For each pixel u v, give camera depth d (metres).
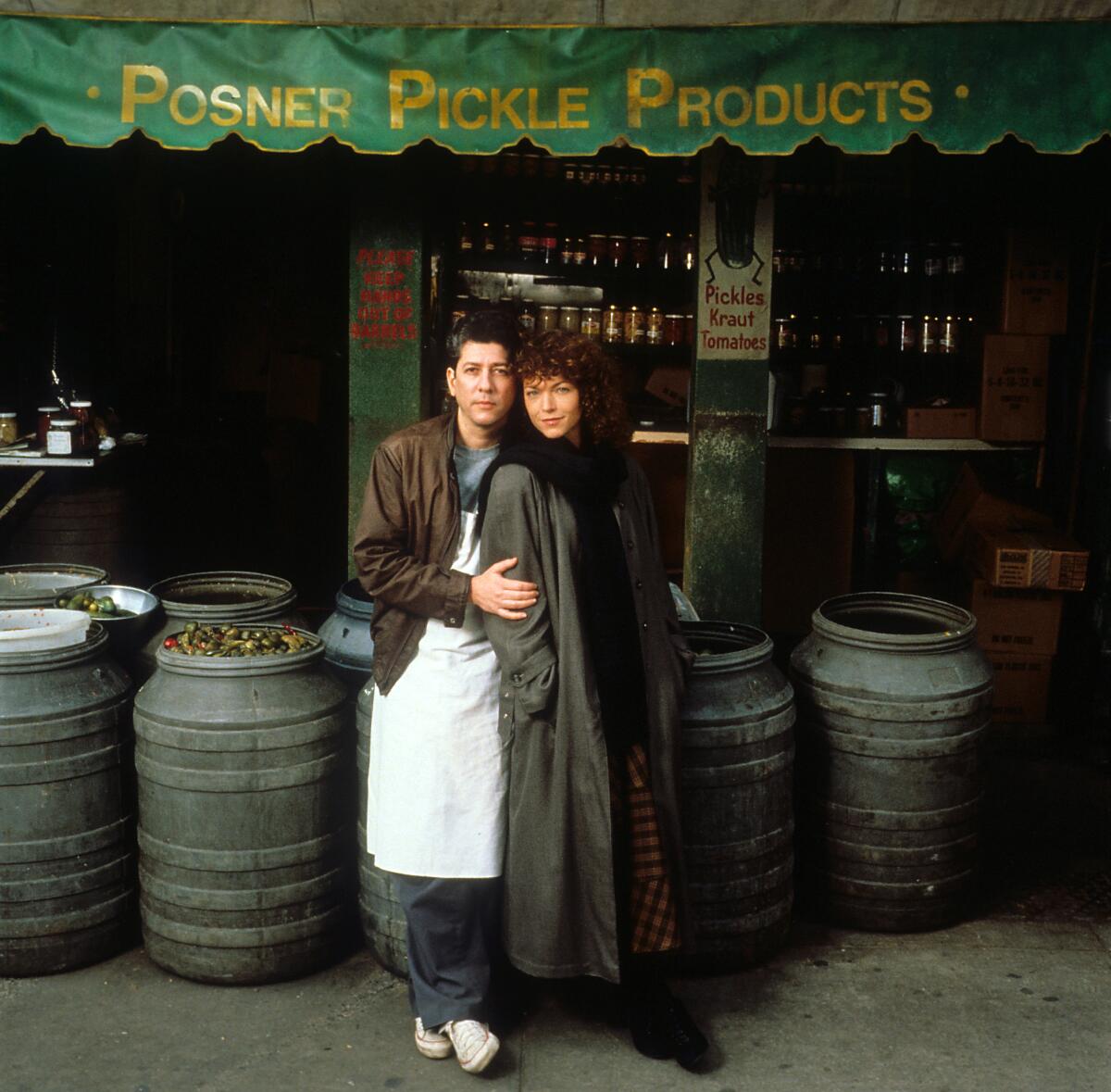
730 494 5.07
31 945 3.50
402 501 3.04
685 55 3.82
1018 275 5.67
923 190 6.39
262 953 3.46
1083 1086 3.08
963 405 6.03
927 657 3.71
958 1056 3.21
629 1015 3.22
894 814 3.73
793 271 6.55
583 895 3.01
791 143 3.83
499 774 3.06
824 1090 3.06
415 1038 3.27
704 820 3.45
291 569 7.58
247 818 3.38
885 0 3.76
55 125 3.82
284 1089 3.05
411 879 3.09
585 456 3.01
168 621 3.98
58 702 3.45
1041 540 5.43
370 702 3.45
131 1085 3.06
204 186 7.48
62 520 5.57
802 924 3.90
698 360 5.00
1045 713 5.57
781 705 3.52
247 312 7.59
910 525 6.15
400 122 3.84
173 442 7.14
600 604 2.96
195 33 3.82
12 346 5.89
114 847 3.59
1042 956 3.71
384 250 4.96
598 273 6.78
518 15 3.81
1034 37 3.77
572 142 3.85
